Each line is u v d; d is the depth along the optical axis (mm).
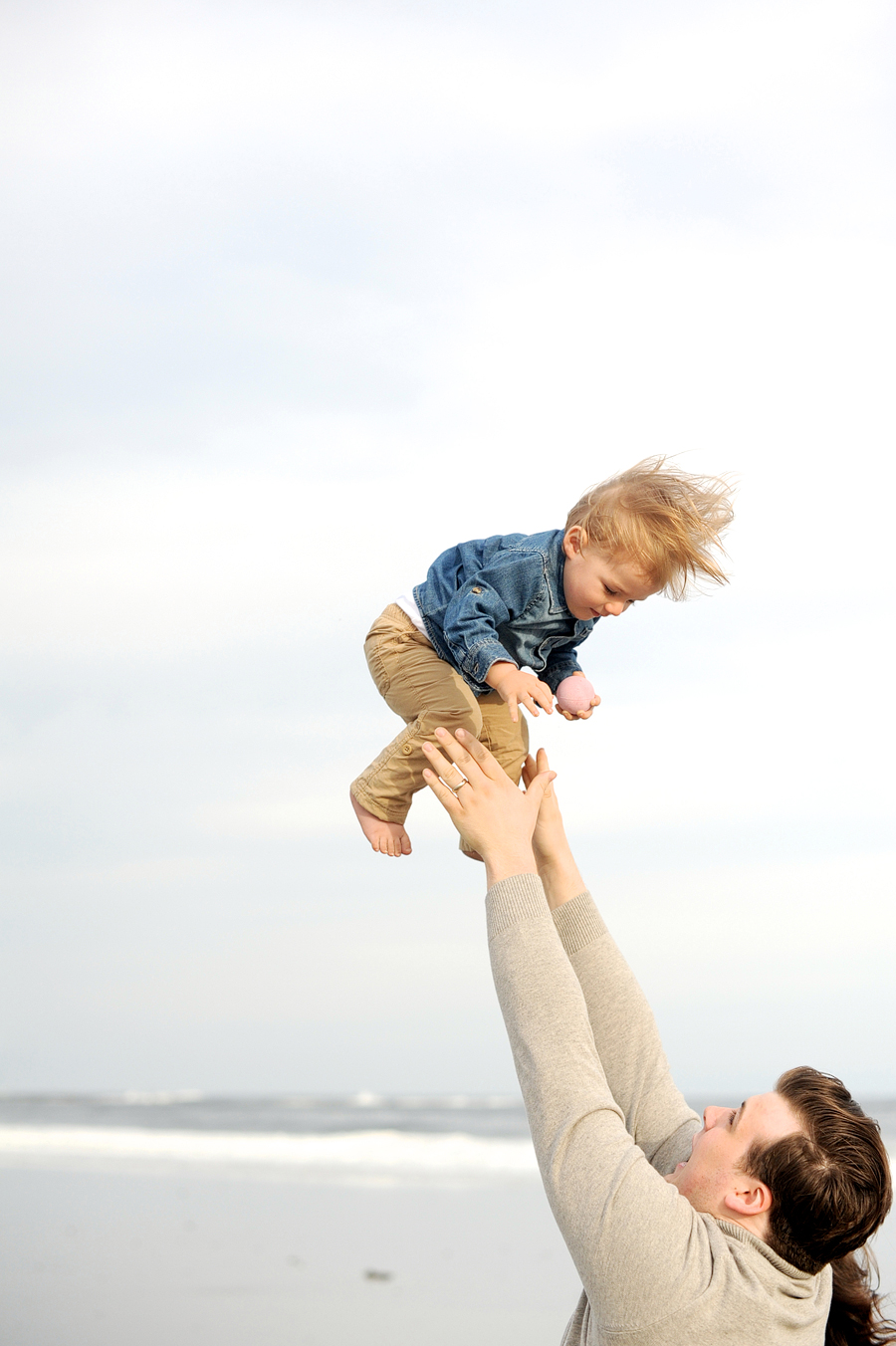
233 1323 7262
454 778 2219
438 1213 12445
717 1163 2045
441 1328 7148
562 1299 7961
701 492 2998
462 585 3064
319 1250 9969
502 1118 34875
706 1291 1846
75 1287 8344
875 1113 31766
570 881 2490
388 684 3154
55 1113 39375
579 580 3000
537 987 2061
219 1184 15383
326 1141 24375
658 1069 2404
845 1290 2260
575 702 3094
